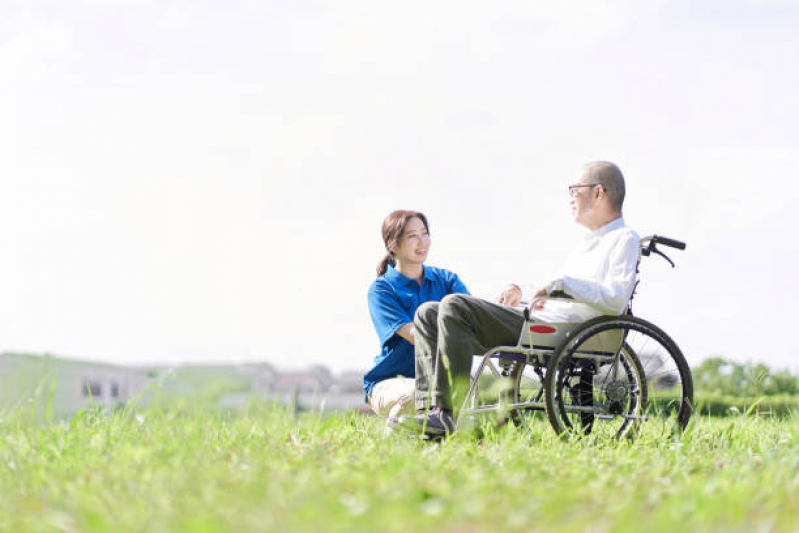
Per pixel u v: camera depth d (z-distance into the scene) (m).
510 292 7.71
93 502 4.30
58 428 7.04
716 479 4.89
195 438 6.31
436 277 8.51
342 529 3.48
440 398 6.84
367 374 8.37
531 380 7.48
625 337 6.87
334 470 5.04
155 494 4.40
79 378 30.81
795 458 5.61
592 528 3.68
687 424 6.96
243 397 8.16
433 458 5.64
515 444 6.23
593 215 7.29
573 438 6.62
